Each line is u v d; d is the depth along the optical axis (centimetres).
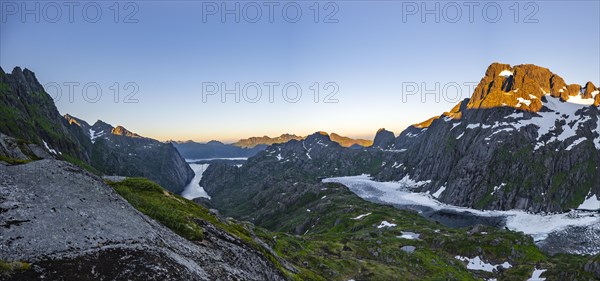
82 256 2967
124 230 3581
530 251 16875
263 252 6444
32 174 3756
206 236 4919
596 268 13138
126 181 6688
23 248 2797
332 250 14150
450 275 13188
